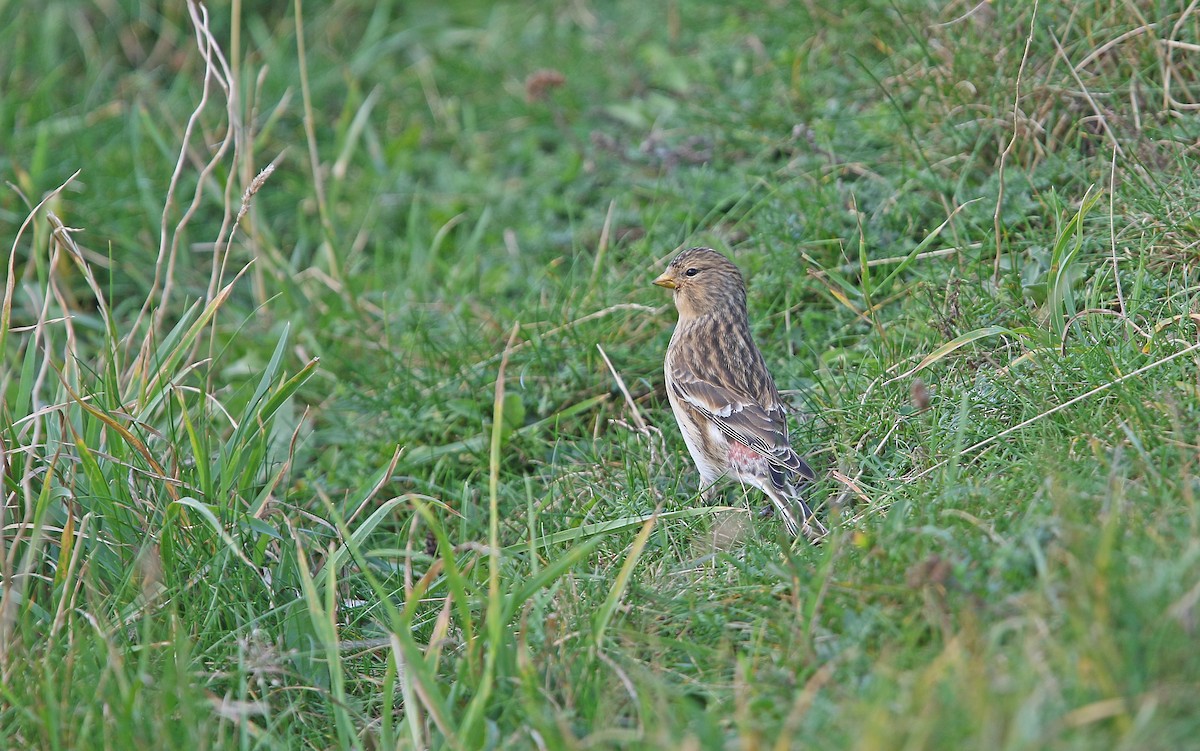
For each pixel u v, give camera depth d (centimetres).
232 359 1336
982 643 640
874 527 805
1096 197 952
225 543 891
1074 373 892
